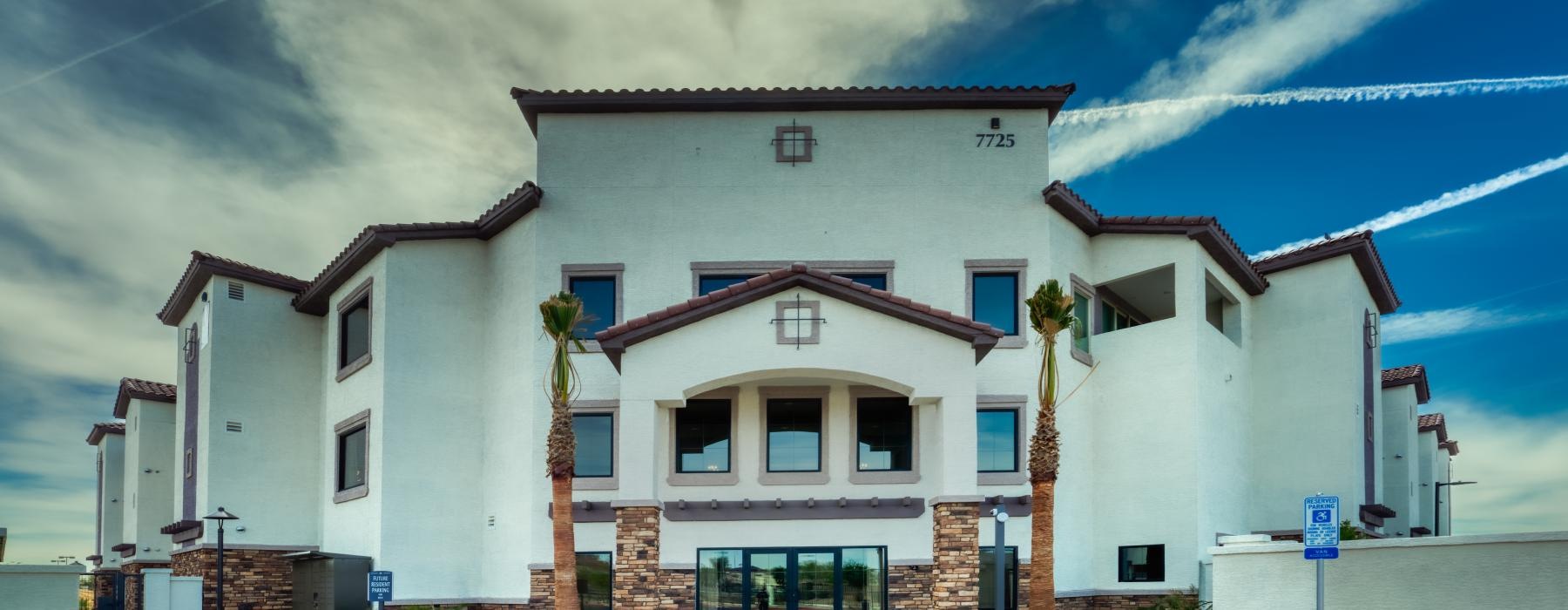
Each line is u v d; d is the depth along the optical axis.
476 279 27.64
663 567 22.55
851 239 26.03
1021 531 24.67
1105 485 26.94
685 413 24.27
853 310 22.59
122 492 43.06
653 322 22.28
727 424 24.23
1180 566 25.72
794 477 23.80
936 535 22.17
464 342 27.23
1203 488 26.14
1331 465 29.45
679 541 22.92
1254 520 30.20
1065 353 26.03
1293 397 30.39
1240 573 16.23
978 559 22.33
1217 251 27.80
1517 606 13.64
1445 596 14.25
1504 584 13.79
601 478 24.34
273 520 30.48
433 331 27.06
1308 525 13.56
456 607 25.67
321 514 30.81
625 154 26.30
